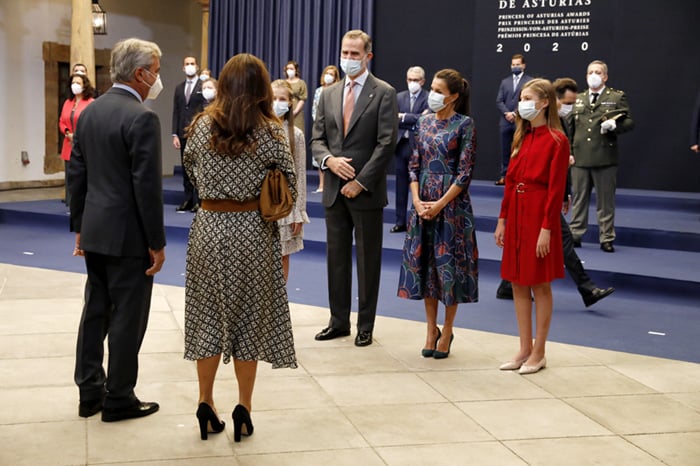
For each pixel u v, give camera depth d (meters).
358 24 10.51
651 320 5.37
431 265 4.36
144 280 3.35
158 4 12.80
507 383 4.00
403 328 5.02
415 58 10.38
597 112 6.95
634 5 9.14
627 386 4.00
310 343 4.62
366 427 3.39
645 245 7.23
